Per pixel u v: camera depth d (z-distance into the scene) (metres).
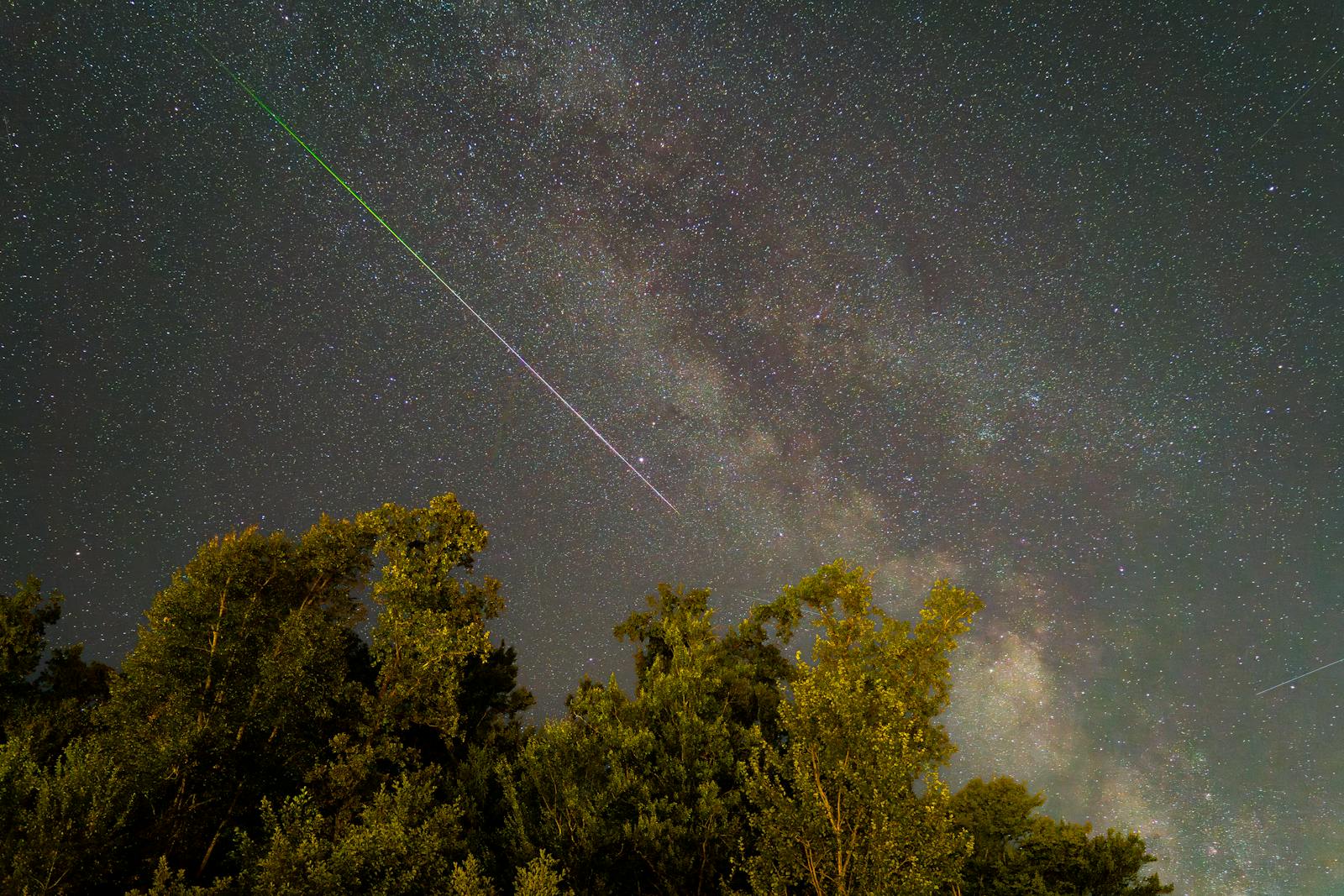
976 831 28.05
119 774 16.62
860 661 20.70
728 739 20.41
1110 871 25.81
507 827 18.06
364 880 13.90
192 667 18.97
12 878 12.23
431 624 19.48
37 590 23.69
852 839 13.62
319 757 19.97
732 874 16.30
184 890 12.81
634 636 29.27
